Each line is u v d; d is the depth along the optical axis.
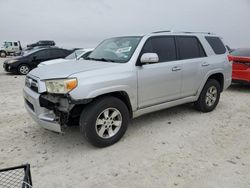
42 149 3.73
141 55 4.06
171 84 4.50
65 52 14.12
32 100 3.59
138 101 4.04
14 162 3.34
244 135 4.23
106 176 3.00
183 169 3.14
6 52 35.19
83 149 3.72
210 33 5.59
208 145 3.83
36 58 13.43
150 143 3.90
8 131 4.43
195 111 5.56
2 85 9.49
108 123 3.70
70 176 3.01
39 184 2.85
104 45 4.86
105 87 3.51
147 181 2.89
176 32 4.79
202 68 5.03
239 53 7.95
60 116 3.42
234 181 2.88
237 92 7.94
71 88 3.26
